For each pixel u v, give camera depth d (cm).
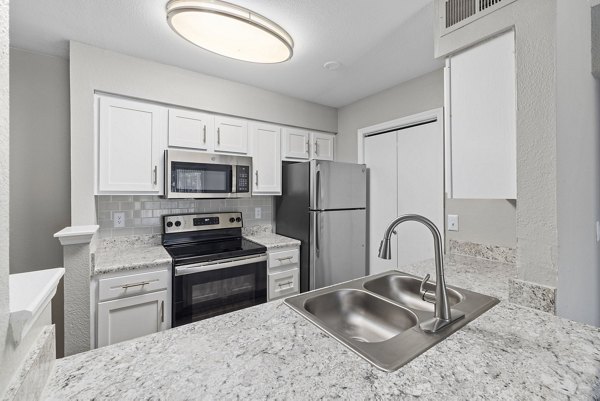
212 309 204
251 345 77
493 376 63
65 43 184
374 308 115
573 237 102
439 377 63
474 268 162
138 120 204
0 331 42
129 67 199
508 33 111
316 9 150
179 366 67
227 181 235
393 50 193
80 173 182
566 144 98
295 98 285
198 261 199
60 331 175
